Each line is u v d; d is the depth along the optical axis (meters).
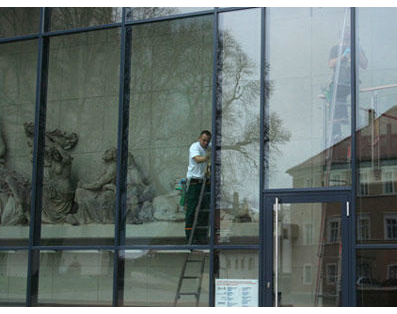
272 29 15.98
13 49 18.11
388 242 14.38
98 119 17.19
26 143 17.66
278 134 15.55
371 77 15.13
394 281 14.20
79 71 17.48
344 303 14.38
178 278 15.71
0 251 17.31
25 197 17.39
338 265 14.55
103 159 16.95
